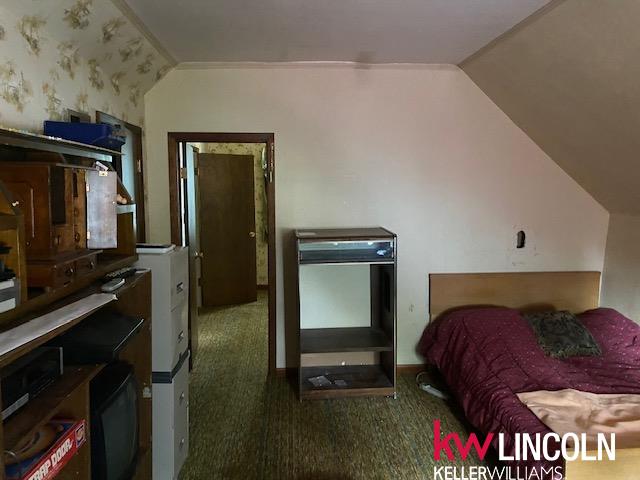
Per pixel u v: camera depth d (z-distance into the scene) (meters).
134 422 1.89
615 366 2.93
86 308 1.47
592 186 3.64
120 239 2.11
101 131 1.98
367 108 3.59
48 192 1.45
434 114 3.62
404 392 3.48
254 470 2.54
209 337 4.67
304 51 3.16
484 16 2.48
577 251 3.85
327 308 3.75
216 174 5.68
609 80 2.49
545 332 3.18
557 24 2.37
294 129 3.57
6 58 1.79
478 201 3.73
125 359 2.14
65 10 2.04
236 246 5.91
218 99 3.51
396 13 2.46
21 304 1.26
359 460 2.63
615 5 2.01
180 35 2.81
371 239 3.22
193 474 2.50
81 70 2.46
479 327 3.25
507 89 3.31
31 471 1.21
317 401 3.32
